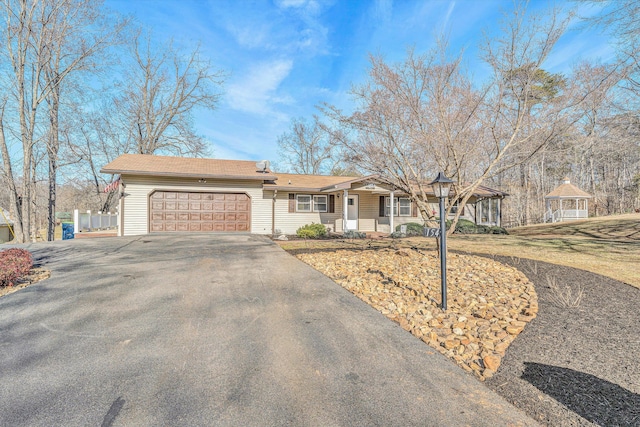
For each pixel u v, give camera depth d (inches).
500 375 104.2
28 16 578.6
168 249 354.0
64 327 146.6
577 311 159.9
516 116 277.4
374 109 291.7
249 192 554.6
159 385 100.6
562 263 280.1
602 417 83.4
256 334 138.2
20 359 117.8
